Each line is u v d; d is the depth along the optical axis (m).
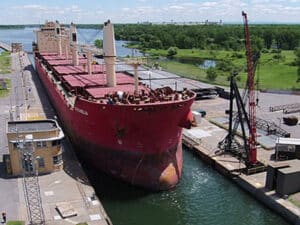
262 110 61.16
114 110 32.66
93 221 26.91
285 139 40.94
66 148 42.09
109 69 44.88
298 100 68.81
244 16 38.25
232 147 42.78
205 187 35.91
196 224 29.61
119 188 35.00
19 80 89.62
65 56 87.50
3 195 30.58
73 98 46.34
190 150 45.59
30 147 33.12
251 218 30.61
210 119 55.59
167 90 38.81
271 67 113.56
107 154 36.09
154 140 33.78
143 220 29.95
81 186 32.50
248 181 35.38
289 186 31.86
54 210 28.38
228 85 82.06
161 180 34.44
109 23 42.91
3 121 53.56
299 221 28.61
